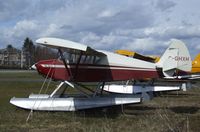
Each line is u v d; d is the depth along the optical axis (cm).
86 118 894
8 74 4800
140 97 1030
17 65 9525
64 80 1076
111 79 1083
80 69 1070
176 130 696
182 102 1355
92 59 1074
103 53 1062
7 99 1337
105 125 782
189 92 2031
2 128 737
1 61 10481
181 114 980
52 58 1171
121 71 1084
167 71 1123
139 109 1096
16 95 1536
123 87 1686
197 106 1199
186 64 1578
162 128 728
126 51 2073
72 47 924
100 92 1181
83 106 1002
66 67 1048
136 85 1697
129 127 762
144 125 781
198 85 2711
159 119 852
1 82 2648
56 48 993
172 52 1283
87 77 1073
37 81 2859
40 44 931
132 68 1089
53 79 1085
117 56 1093
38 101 1002
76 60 1070
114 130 727
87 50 995
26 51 9994
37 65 1092
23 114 940
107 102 1005
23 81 2834
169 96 1705
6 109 1025
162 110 1057
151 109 1099
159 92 1758
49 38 943
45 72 1083
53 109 997
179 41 1571
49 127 759
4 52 10788
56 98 1014
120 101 1007
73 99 1006
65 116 920
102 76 1077
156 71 1114
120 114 974
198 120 857
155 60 2083
